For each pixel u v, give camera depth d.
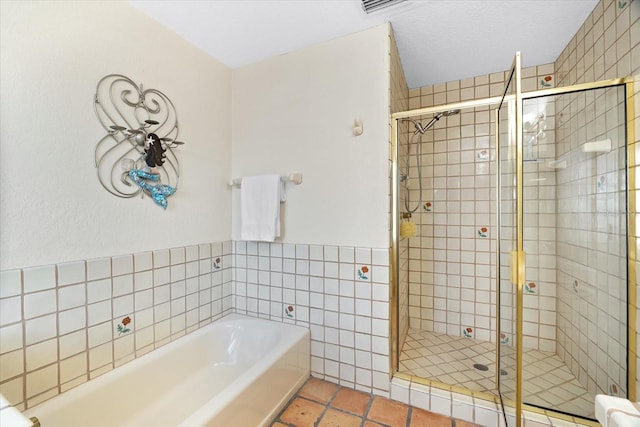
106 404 1.24
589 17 1.52
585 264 1.52
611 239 1.33
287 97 1.87
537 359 1.78
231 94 2.08
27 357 1.06
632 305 1.21
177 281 1.67
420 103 2.39
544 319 1.87
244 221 1.88
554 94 1.47
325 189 1.75
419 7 1.44
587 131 1.44
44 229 1.11
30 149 1.08
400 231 1.84
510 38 1.72
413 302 2.38
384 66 1.58
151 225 1.53
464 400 1.44
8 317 1.02
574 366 1.62
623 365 1.25
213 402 1.11
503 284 1.47
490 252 2.15
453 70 2.12
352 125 1.66
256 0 1.40
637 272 1.19
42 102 1.11
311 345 1.80
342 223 1.70
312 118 1.79
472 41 1.75
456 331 2.25
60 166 1.16
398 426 1.37
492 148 2.13
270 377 1.39
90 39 1.26
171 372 1.53
